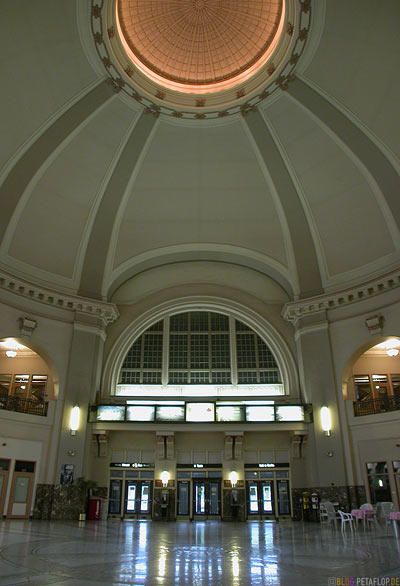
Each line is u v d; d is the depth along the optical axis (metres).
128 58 16.16
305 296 19.61
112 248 20.34
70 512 16.06
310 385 18.20
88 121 17.14
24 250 18.06
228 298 21.39
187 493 18.05
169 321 21.28
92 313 19.20
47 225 18.59
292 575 5.14
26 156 16.75
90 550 7.32
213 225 20.98
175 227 20.95
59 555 6.63
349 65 15.13
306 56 15.44
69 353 18.25
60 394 17.59
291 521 16.88
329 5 13.87
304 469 17.94
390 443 15.98
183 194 20.14
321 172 18.55
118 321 20.86
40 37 13.97
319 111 16.80
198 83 17.97
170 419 17.95
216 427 17.84
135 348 20.78
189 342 20.84
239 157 19.03
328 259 19.50
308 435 17.78
